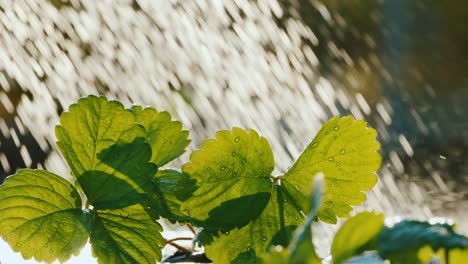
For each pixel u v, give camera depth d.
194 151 0.65
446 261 0.31
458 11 9.98
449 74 8.30
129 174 0.68
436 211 2.94
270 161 0.67
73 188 0.68
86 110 0.68
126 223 0.68
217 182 0.66
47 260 0.67
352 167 0.66
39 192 0.67
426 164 4.31
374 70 8.09
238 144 0.66
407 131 5.58
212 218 0.66
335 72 7.98
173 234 1.07
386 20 9.52
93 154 0.68
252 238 0.67
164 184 0.71
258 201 0.67
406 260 0.31
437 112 6.38
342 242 0.32
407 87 7.46
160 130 0.76
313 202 0.29
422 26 9.65
